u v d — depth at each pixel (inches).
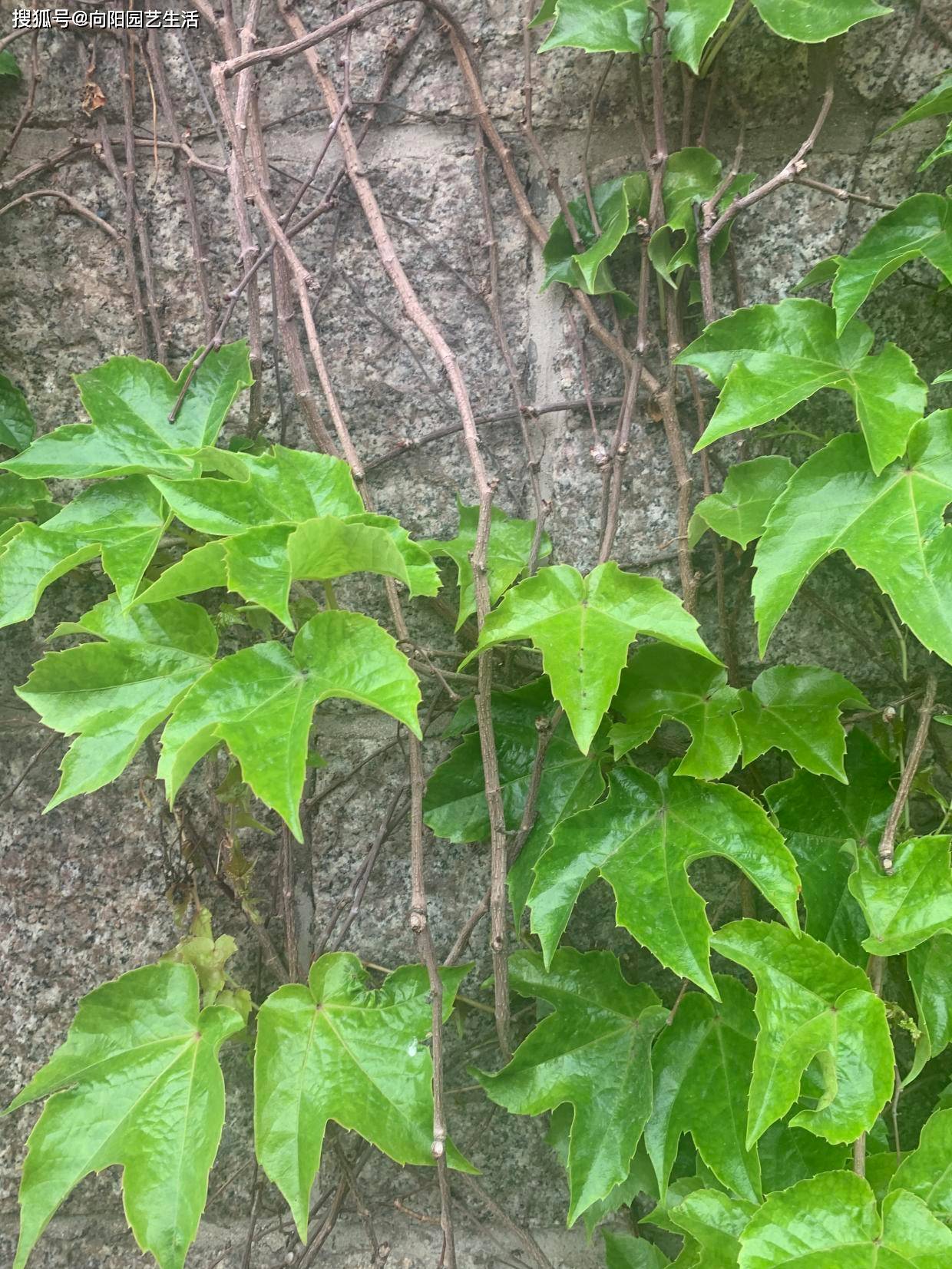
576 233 27.0
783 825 26.1
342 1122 24.0
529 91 27.0
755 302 27.5
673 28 25.2
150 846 29.5
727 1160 24.5
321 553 22.1
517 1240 30.0
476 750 27.1
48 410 28.8
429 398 28.4
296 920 29.5
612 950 29.7
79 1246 30.6
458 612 27.4
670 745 27.6
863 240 25.4
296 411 28.5
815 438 27.2
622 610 23.6
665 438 28.2
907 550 22.6
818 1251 21.2
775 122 27.1
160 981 25.8
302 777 20.5
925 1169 22.2
